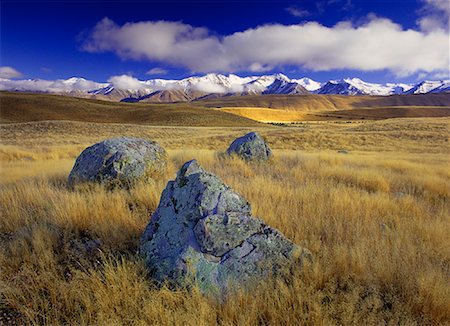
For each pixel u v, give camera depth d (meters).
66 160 14.94
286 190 7.61
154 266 3.75
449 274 3.94
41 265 3.83
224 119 98.88
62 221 5.18
